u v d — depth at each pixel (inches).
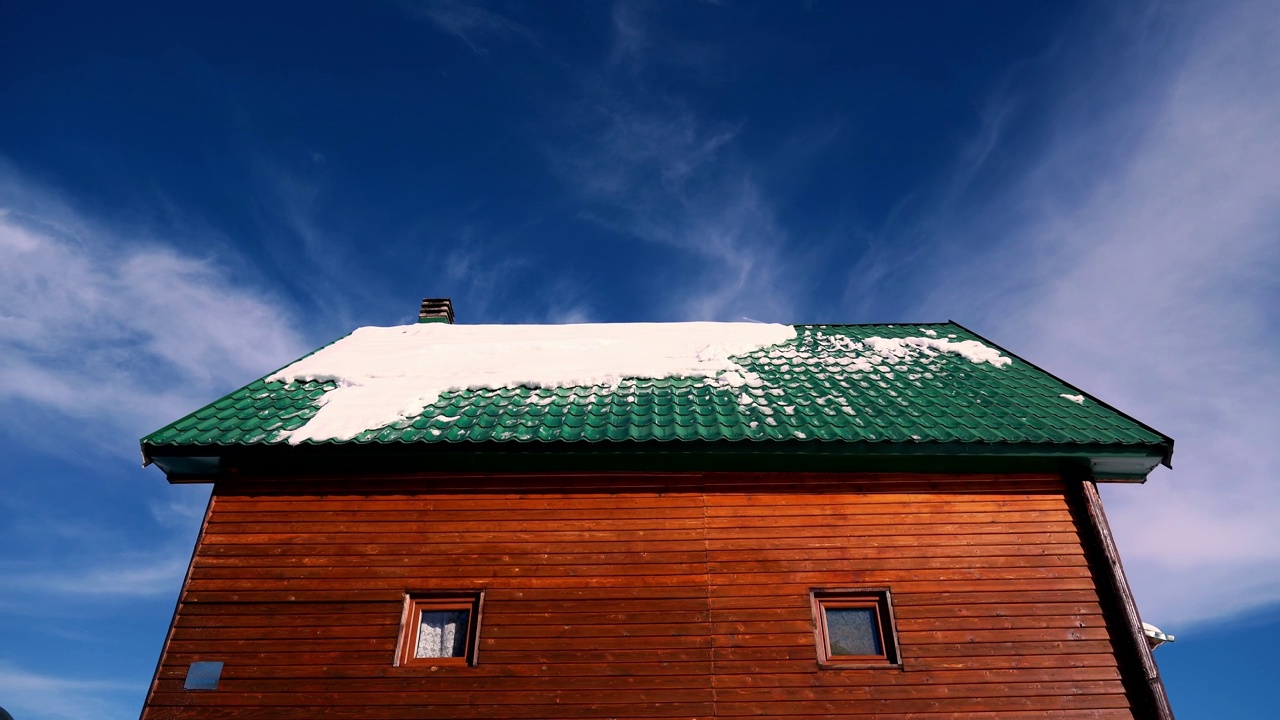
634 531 314.5
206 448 313.3
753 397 362.3
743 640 292.7
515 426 325.4
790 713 279.1
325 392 379.6
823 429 317.1
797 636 293.6
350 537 313.7
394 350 450.9
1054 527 318.0
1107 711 282.4
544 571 305.7
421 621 301.7
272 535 314.3
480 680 284.7
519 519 317.4
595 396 366.9
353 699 282.0
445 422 335.0
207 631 295.0
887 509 320.2
